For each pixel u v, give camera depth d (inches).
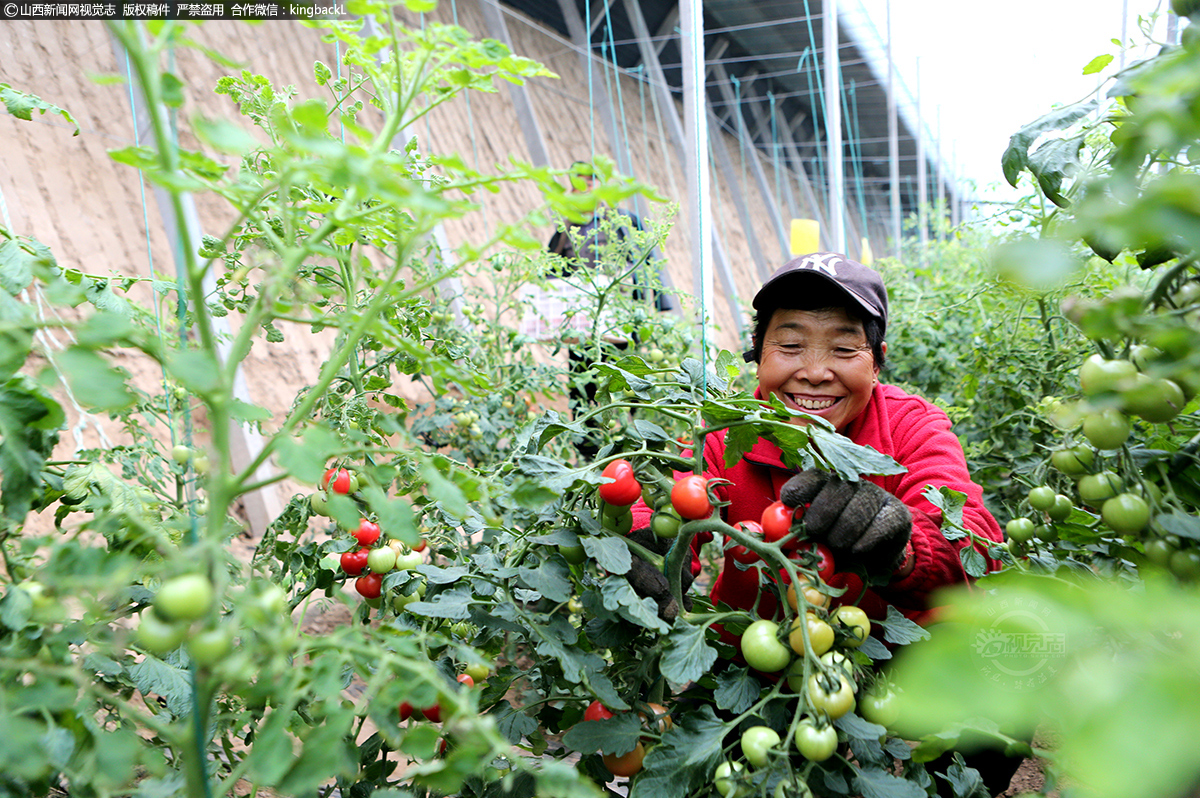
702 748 35.6
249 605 24.8
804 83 396.2
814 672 36.1
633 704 41.9
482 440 104.0
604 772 43.5
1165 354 29.8
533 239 25.0
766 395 62.3
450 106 213.3
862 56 342.0
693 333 123.0
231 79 50.9
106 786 29.9
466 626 49.4
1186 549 33.9
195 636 23.2
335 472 50.2
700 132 61.1
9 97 47.1
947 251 185.8
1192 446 37.4
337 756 26.2
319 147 21.0
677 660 36.7
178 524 43.6
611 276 116.1
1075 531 47.6
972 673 13.2
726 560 57.0
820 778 37.3
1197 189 16.2
